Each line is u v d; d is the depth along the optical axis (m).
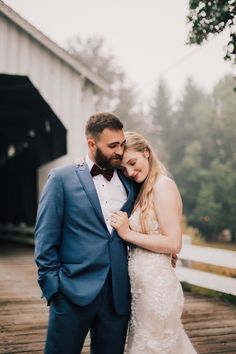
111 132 2.15
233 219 28.23
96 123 2.17
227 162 33.31
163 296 2.29
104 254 2.18
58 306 2.13
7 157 16.38
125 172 2.43
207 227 28.86
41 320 4.45
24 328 4.16
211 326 4.25
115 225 2.25
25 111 11.28
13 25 8.59
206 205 28.92
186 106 48.44
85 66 9.12
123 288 2.22
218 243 26.81
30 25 8.58
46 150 11.83
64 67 9.07
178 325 2.35
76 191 2.21
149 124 51.44
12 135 14.25
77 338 2.13
